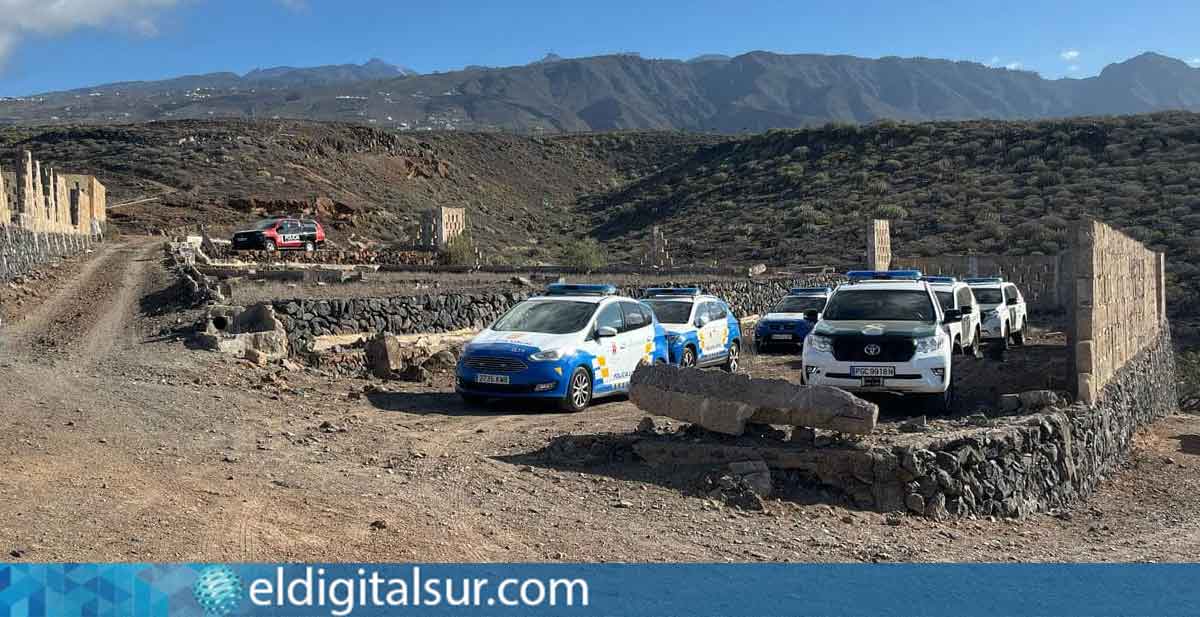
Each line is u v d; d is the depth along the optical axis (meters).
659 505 8.88
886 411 13.78
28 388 12.29
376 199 76.06
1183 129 65.12
